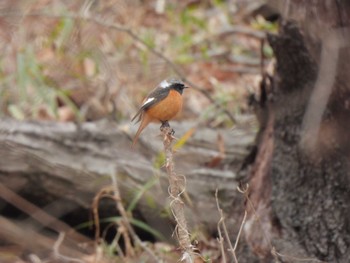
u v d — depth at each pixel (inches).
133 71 594.9
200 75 619.2
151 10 683.4
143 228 430.9
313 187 351.3
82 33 565.6
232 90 586.2
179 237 295.7
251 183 384.2
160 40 644.7
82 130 448.1
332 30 326.6
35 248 409.4
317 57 340.2
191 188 424.2
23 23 577.6
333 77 315.6
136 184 428.5
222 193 421.4
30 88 569.9
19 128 441.4
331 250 342.3
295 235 352.5
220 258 379.2
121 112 544.4
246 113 540.1
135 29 628.7
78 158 434.9
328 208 346.0
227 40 658.8
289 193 358.3
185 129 486.0
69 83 569.9
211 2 711.7
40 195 425.4
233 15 682.2
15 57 546.0
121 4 631.2
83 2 601.0
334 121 337.7
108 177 426.3
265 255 353.4
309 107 324.5
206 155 455.8
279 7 348.5
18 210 436.1
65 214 431.5
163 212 422.6
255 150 396.8
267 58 607.2
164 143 296.2
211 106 548.4
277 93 369.1
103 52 568.1
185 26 649.0
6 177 418.0
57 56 570.3
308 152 346.9
